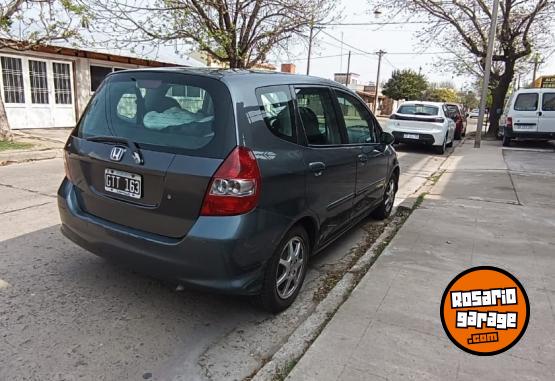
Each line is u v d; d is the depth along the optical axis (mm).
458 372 2471
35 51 14031
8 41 10766
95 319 3045
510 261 4102
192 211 2686
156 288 3527
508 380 2418
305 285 3748
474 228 5113
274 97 3133
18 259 3959
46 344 2734
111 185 3033
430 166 10625
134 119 3068
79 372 2494
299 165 3148
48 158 9617
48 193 6406
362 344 2705
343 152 3920
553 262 4105
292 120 3250
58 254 4098
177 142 2807
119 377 2475
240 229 2646
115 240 2992
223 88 2809
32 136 12383
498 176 8633
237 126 2719
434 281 3623
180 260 2717
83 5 10336
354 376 2408
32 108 14391
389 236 4863
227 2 11648
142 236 2859
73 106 15695
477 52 17656
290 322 3141
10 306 3154
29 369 2496
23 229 4758
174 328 2996
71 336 2834
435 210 5914
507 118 14469
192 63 19047
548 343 2773
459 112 18312
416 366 2510
